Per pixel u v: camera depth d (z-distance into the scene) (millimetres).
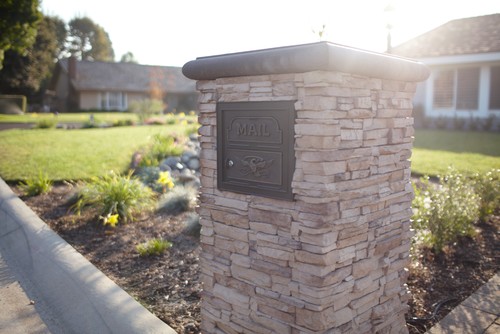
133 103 28094
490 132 16266
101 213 6160
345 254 2445
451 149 11938
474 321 3170
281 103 2365
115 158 10680
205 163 2803
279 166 2424
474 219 5496
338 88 2283
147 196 6871
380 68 2424
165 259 4664
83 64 43250
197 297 3752
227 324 2770
